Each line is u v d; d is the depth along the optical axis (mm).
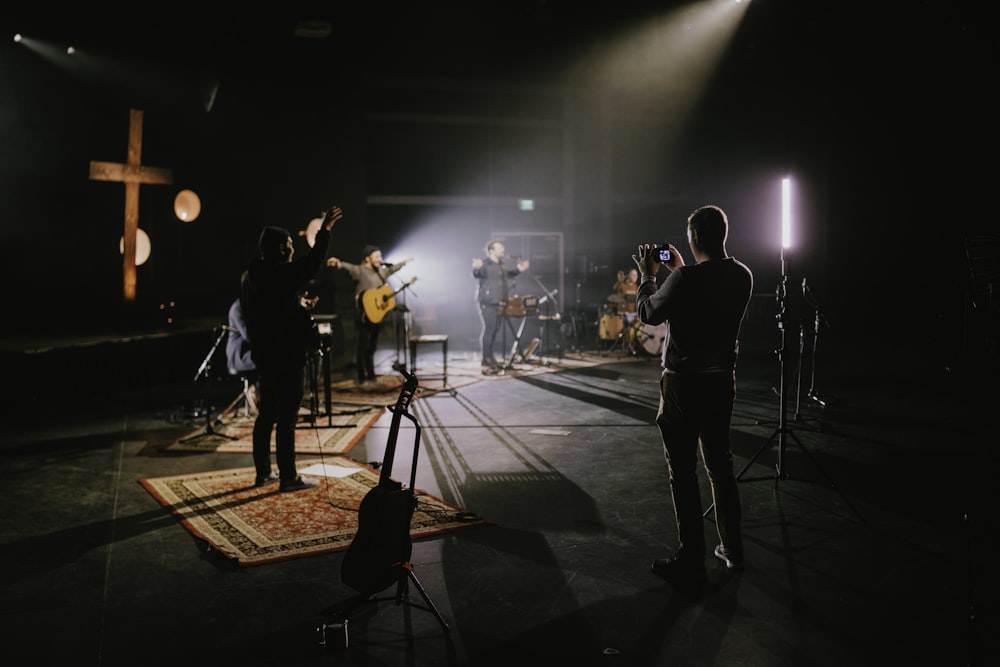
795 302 12312
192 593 2906
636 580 2984
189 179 11188
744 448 5082
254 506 3947
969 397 6902
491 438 5555
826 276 12977
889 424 5781
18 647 2488
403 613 2717
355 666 2348
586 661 2365
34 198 9336
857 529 3529
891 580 2951
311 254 3994
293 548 3334
